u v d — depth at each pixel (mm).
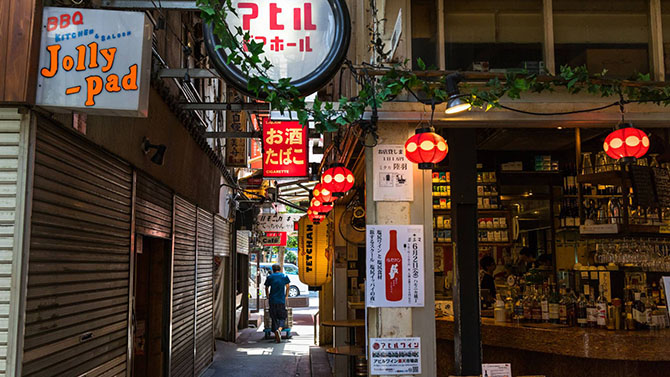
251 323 16750
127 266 4941
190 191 7992
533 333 4992
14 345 3049
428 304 4328
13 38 3160
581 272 6680
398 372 4254
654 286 6176
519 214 8977
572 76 4035
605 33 4730
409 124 4426
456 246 4516
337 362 8961
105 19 3275
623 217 5605
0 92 3115
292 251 46688
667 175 5777
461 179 4562
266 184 13477
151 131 5684
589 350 4590
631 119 4309
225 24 3279
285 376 9227
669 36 4715
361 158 6234
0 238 3131
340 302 9695
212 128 10195
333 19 3689
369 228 4324
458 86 4230
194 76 5590
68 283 3703
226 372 9508
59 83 3209
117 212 4688
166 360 6703
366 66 4414
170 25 6656
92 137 4031
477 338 4445
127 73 3240
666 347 4457
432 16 4695
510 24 4715
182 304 7641
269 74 3625
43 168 3359
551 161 7934
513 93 3924
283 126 8383
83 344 3963
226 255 12688
